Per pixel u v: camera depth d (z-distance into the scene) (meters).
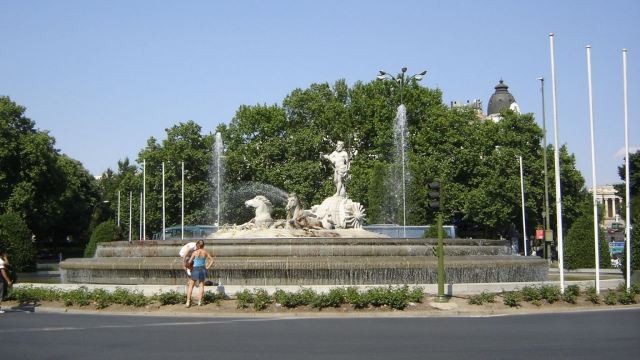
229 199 88.56
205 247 35.75
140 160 91.44
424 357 16.61
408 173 79.88
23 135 84.56
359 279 33.12
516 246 94.75
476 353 17.16
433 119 85.81
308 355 16.97
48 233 111.75
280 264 33.00
